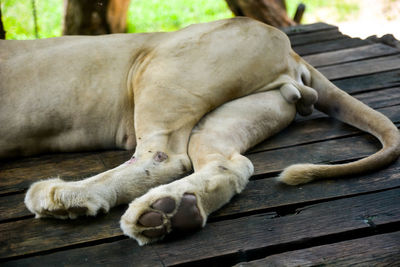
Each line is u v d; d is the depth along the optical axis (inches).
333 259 75.0
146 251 77.5
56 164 106.9
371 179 96.1
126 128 107.4
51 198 83.1
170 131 97.6
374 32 323.6
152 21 347.9
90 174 102.6
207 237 80.3
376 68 154.8
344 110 116.0
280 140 114.5
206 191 83.9
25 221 86.1
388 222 83.3
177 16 356.2
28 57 107.2
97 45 108.2
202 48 103.7
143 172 90.5
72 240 80.5
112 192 86.7
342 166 95.5
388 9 359.9
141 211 77.6
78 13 241.1
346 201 89.6
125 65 106.7
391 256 75.3
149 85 100.8
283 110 109.3
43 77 105.3
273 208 88.2
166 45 105.3
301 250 77.4
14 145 106.5
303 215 86.0
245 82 105.3
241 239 79.8
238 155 95.0
